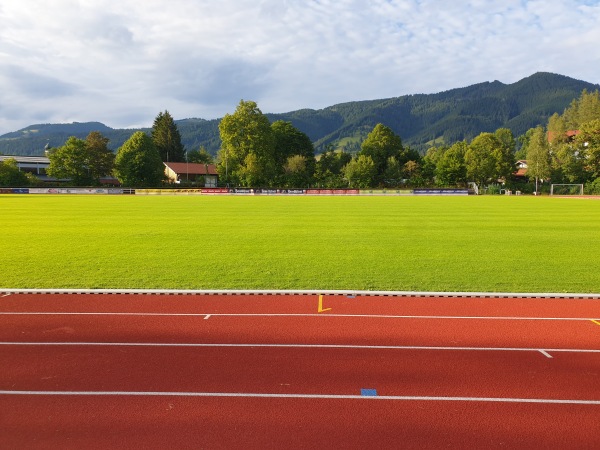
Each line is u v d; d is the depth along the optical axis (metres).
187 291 10.62
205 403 5.45
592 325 8.41
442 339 7.64
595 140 77.00
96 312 9.14
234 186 84.94
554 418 5.19
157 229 23.30
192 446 4.62
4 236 20.62
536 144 82.25
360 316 8.88
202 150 144.38
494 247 17.59
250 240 19.42
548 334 7.91
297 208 39.53
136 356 6.86
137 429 4.92
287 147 99.19
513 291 10.90
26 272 13.07
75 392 5.73
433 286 11.39
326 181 90.31
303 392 5.74
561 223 26.27
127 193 77.62
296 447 4.59
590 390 5.86
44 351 7.06
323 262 14.60
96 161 92.81
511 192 79.94
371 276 12.55
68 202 48.59
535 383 6.04
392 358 6.82
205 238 20.00
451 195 76.56
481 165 85.38
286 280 12.06
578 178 80.06
